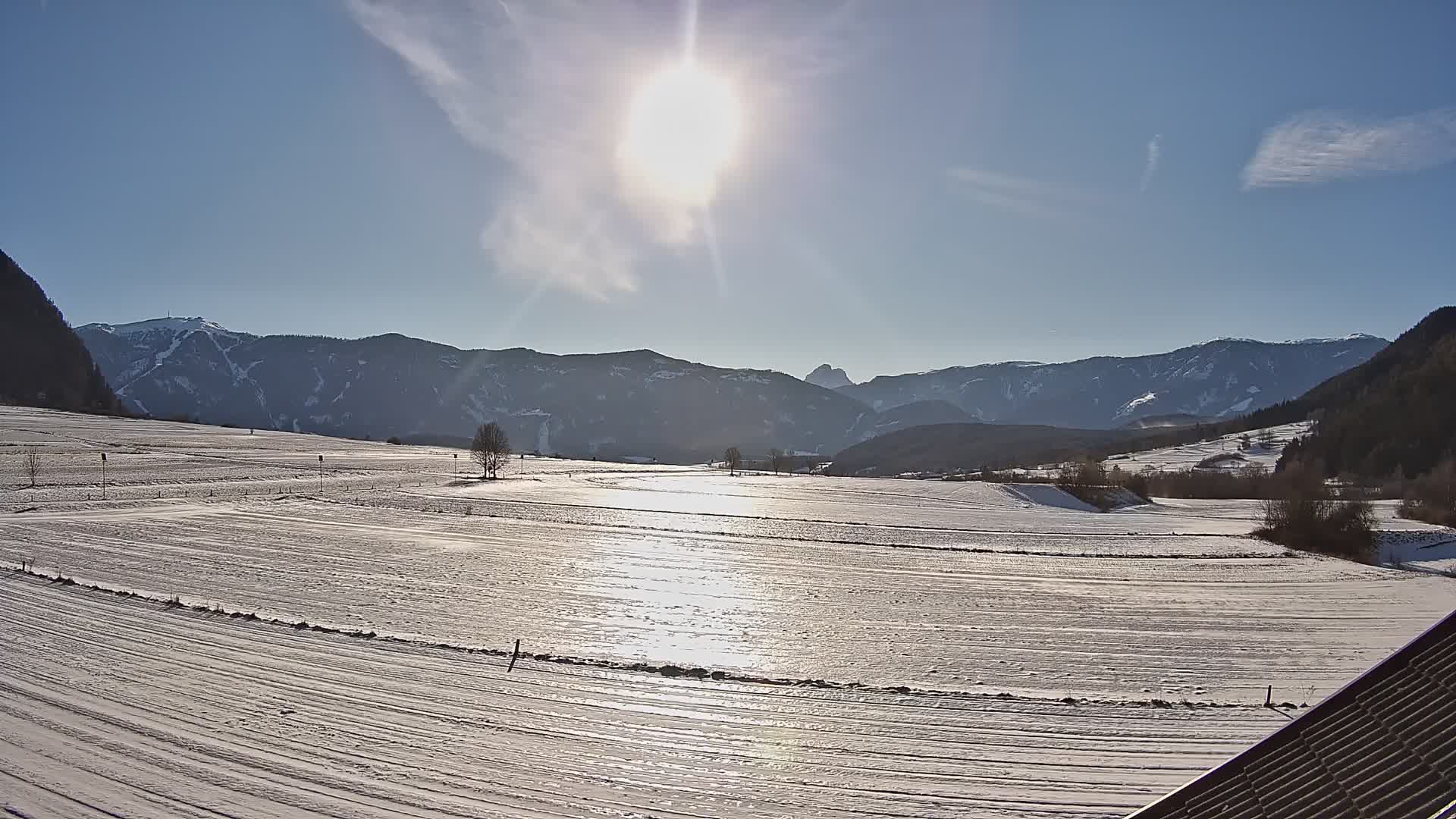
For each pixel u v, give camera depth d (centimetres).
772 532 5650
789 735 1825
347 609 2848
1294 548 5669
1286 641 2891
